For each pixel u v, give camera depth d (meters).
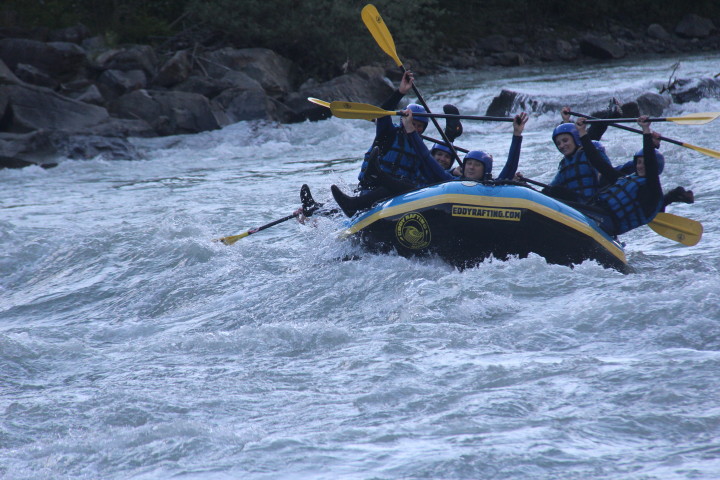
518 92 68.69
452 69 106.44
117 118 63.31
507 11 130.88
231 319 19.91
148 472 11.38
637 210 23.06
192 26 92.94
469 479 10.66
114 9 88.81
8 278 26.14
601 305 17.45
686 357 14.53
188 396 14.33
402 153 24.48
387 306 19.39
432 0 100.56
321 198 36.47
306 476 10.93
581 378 13.84
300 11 89.50
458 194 21.73
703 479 10.30
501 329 16.83
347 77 80.81
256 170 49.03
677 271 22.23
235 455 11.69
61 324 21.12
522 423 12.26
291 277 22.62
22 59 67.62
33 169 50.66
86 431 13.03
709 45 133.50
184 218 32.47
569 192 23.98
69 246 28.30
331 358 16.00
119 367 16.23
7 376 15.88
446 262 22.02
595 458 11.06
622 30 135.12
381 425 12.54
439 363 15.15
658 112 64.69
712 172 35.59
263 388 14.59
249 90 72.38
